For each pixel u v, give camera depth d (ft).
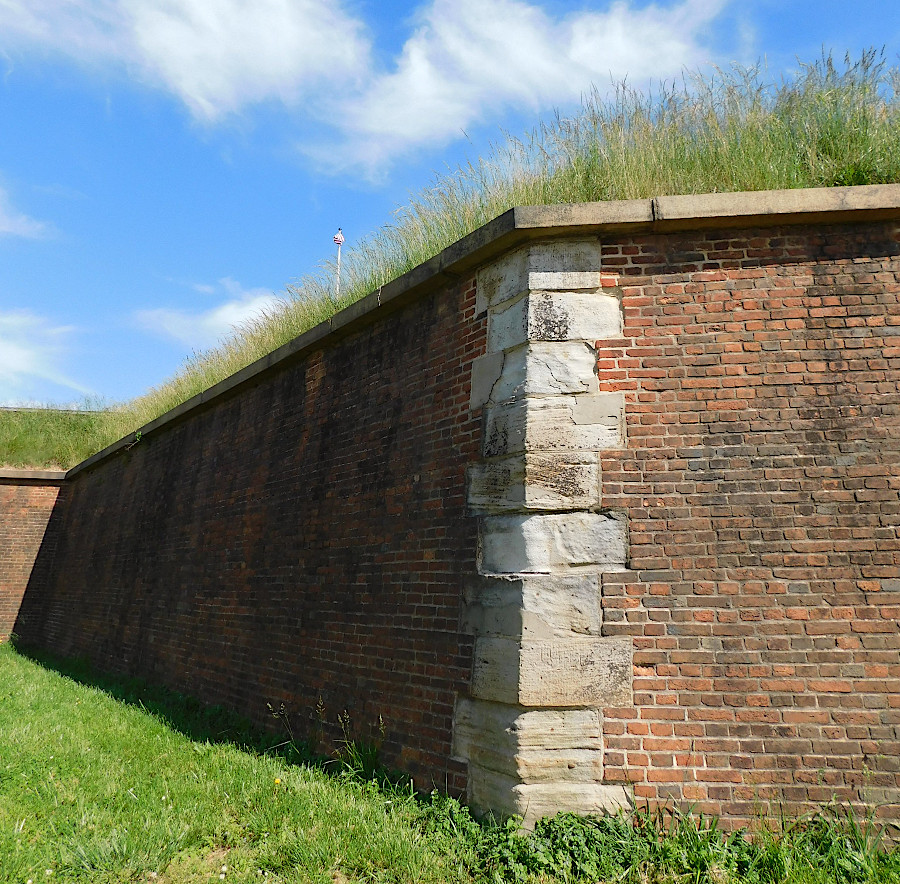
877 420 13.71
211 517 28.09
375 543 18.29
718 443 13.93
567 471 14.21
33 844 12.14
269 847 12.20
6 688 28.45
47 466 53.78
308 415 23.04
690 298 14.78
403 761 15.55
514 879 11.14
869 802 12.02
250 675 22.38
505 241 15.81
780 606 13.03
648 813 12.35
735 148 18.85
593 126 21.49
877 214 14.49
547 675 13.25
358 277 27.48
